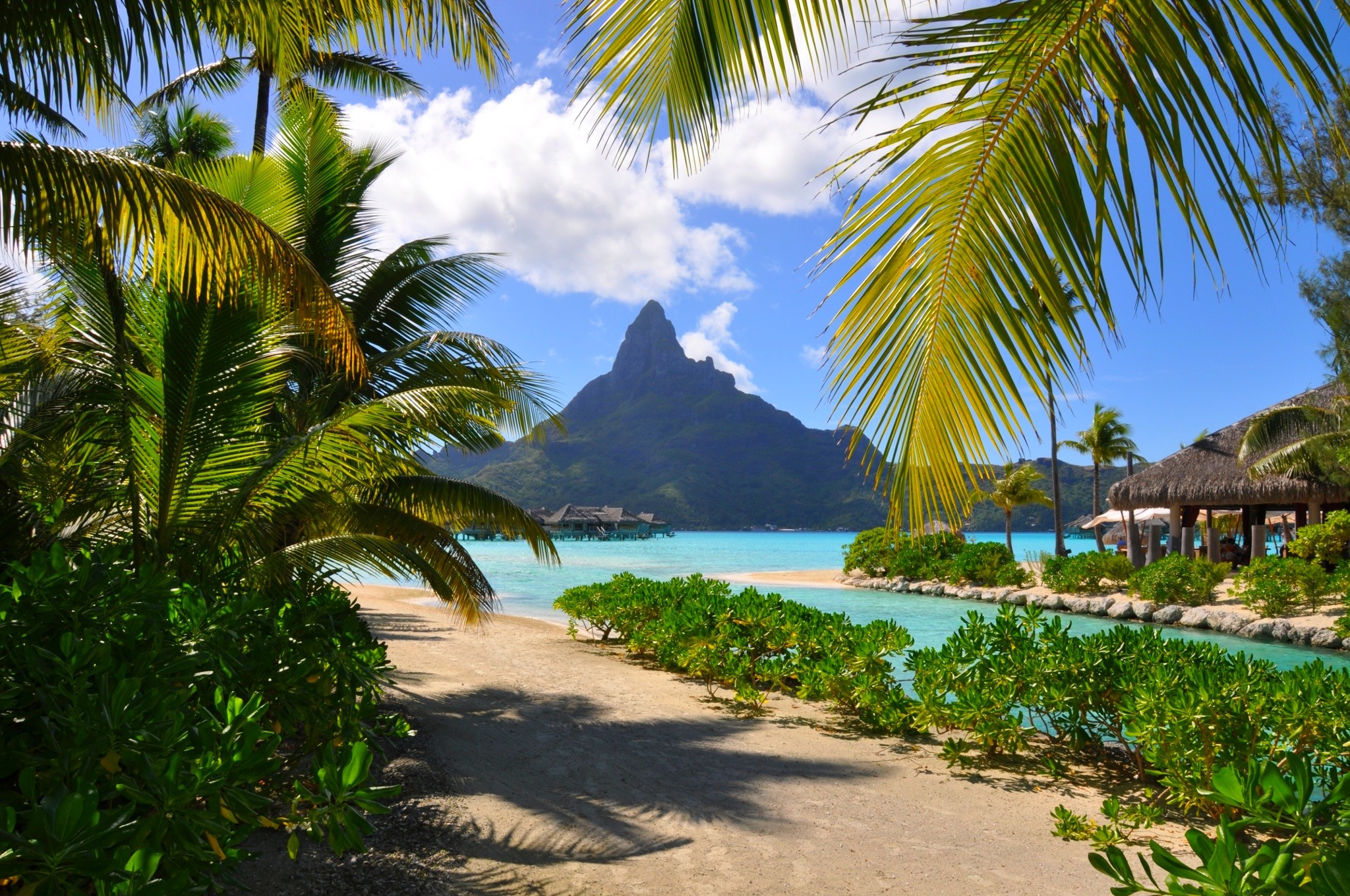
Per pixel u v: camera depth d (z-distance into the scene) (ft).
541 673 32.48
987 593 79.77
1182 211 5.98
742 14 7.54
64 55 13.67
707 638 29.84
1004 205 6.86
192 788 6.63
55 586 8.84
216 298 16.46
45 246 14.61
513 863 13.44
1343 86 5.41
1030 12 5.83
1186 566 65.82
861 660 24.16
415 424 21.40
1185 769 15.43
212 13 15.66
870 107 6.35
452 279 35.06
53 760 7.15
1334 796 5.47
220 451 18.80
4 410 17.78
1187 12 5.64
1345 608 52.31
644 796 17.44
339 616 18.33
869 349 7.50
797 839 15.03
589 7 7.89
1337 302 45.42
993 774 19.65
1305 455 67.10
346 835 7.50
